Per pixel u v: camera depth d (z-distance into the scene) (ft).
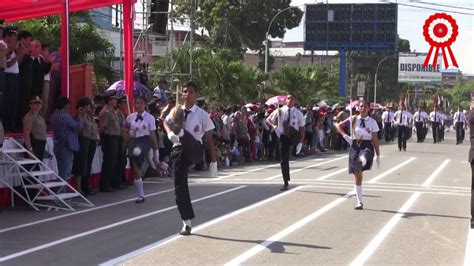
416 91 291.17
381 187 51.16
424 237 30.99
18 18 56.75
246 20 173.88
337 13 212.23
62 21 46.60
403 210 39.22
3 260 25.39
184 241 29.17
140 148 41.45
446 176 61.36
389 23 208.54
